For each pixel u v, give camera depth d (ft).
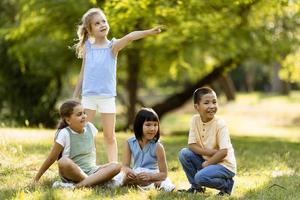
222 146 24.82
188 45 72.74
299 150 46.47
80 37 30.42
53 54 78.64
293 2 59.93
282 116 121.80
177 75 91.66
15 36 74.64
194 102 25.46
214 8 58.54
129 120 84.02
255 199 24.22
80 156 26.23
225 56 78.64
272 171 33.50
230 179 25.45
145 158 26.55
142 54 76.95
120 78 94.32
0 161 31.35
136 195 23.76
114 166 25.11
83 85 30.09
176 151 41.60
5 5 85.35
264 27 76.59
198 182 24.72
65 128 26.08
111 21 51.75
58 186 24.98
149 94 198.29
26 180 27.07
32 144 38.81
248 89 214.69
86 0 66.90
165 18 58.65
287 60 85.05
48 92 84.38
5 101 84.02
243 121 116.88
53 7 67.97
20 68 82.28
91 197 22.95
